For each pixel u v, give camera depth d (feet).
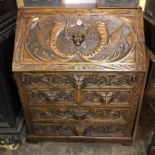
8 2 4.67
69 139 5.46
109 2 4.33
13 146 5.63
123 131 5.25
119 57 4.18
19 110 5.74
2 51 4.54
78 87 4.37
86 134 5.36
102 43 4.26
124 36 4.27
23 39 4.34
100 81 4.34
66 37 4.32
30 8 4.44
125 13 4.36
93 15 4.37
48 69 4.19
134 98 4.58
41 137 5.46
